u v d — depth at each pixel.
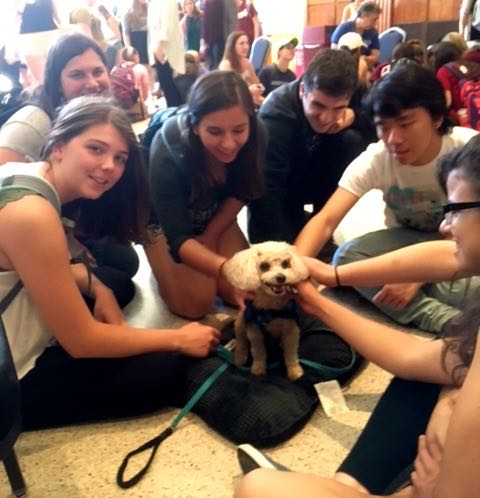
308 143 2.15
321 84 1.85
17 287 1.24
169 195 1.72
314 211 2.44
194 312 1.88
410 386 1.10
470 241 0.92
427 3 7.10
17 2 3.47
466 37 4.69
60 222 1.20
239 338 1.52
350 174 1.80
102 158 1.27
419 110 1.54
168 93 4.44
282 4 8.34
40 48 2.58
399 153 1.62
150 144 1.93
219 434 1.37
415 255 1.36
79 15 4.16
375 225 2.66
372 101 1.63
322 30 6.60
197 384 1.44
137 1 6.14
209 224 1.87
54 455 1.32
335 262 1.88
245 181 1.81
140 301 2.06
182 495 1.19
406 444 1.04
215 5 5.27
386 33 5.62
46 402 1.38
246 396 1.37
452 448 0.65
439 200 1.74
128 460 1.29
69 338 1.27
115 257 2.12
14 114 1.80
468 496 0.64
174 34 4.25
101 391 1.39
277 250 1.35
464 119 2.71
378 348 1.16
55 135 1.28
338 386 1.48
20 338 1.28
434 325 1.69
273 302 1.40
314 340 1.60
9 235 1.15
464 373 0.94
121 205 1.52
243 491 0.79
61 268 1.20
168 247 1.86
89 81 1.81
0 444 0.99
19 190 1.16
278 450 1.31
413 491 0.88
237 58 4.77
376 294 1.75
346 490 0.81
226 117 1.54
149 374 1.41
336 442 1.32
